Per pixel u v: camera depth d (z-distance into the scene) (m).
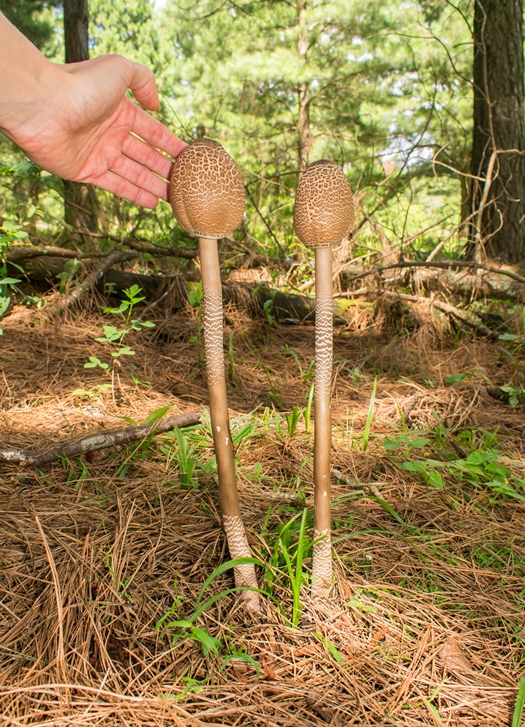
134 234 1.66
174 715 0.40
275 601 0.50
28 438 0.77
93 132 0.53
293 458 0.77
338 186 0.43
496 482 0.71
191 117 2.93
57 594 0.46
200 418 0.81
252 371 1.09
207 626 0.49
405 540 0.61
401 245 1.44
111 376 0.99
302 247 1.66
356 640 0.49
